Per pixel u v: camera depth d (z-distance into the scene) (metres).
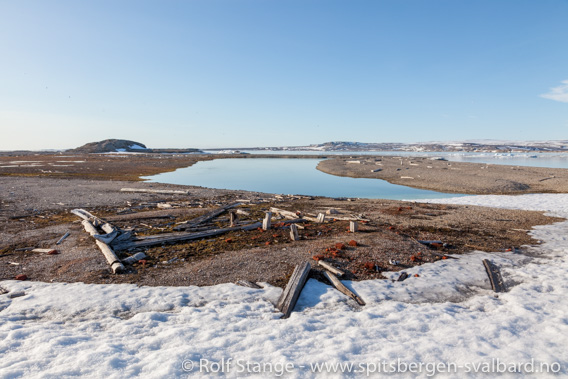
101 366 6.33
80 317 8.92
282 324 8.55
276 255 13.88
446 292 11.01
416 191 41.94
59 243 15.60
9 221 20.28
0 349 6.98
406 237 16.56
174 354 6.85
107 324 8.51
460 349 7.30
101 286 11.00
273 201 30.86
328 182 52.56
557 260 13.89
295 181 54.16
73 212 22.72
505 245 16.16
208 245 15.65
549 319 8.88
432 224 20.39
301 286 10.94
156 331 8.13
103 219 20.98
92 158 112.00
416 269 12.83
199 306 9.73
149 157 127.88
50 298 9.98
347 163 88.56
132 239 15.84
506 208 27.27
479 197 34.41
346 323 8.73
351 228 17.44
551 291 10.92
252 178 59.16
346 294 10.72
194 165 96.06
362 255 13.90
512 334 8.05
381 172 63.53
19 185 37.44
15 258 13.62
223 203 29.09
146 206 26.55
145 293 10.46
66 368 6.25
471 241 16.80
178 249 15.05
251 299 10.22
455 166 70.38
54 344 7.18
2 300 9.80
